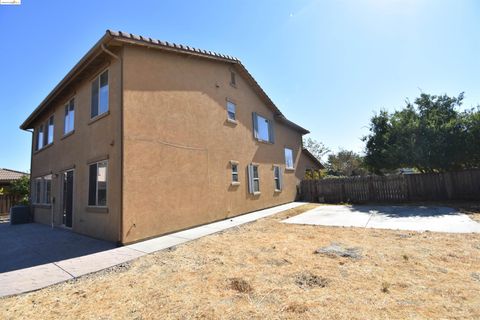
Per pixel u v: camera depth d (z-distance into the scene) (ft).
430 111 51.85
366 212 40.78
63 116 38.99
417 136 50.57
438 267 15.58
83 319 11.21
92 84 31.48
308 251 20.24
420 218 32.86
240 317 10.74
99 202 27.84
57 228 36.42
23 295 14.05
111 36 24.62
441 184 49.90
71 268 18.13
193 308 11.73
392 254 18.47
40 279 16.22
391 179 54.90
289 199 59.77
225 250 21.36
